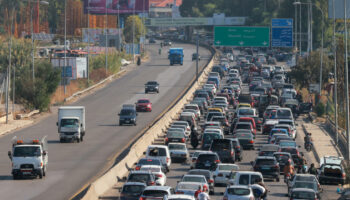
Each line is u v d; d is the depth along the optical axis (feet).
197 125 650.43
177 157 449.48
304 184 318.04
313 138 608.60
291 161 411.75
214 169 384.68
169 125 626.64
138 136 545.85
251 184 310.45
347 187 385.70
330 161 403.34
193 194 281.13
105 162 423.23
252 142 521.24
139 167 362.12
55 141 517.55
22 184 346.74
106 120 654.94
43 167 367.66
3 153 459.73
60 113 517.55
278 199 326.03
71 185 344.08
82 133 519.19
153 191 261.03
